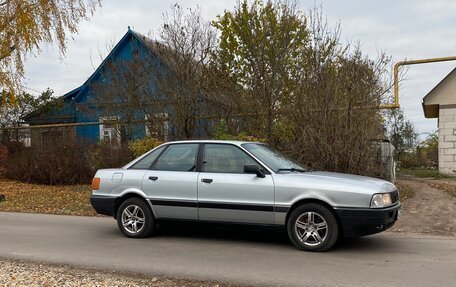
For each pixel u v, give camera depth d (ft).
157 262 20.31
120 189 25.93
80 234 27.25
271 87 43.45
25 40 54.70
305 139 38.22
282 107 42.01
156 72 49.78
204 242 24.53
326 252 21.75
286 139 40.93
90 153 56.34
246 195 22.81
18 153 61.26
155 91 50.01
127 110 52.06
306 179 22.08
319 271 18.58
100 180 26.61
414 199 37.83
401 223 28.78
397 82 40.32
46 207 39.32
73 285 16.94
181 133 48.49
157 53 50.06
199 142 25.09
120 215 26.09
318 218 21.71
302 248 21.97
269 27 44.80
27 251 22.75
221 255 21.54
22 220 32.99
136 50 54.54
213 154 24.47
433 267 19.13
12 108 74.23
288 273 18.35
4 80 56.49
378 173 37.88
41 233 27.68
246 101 45.01
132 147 48.49
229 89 46.14
